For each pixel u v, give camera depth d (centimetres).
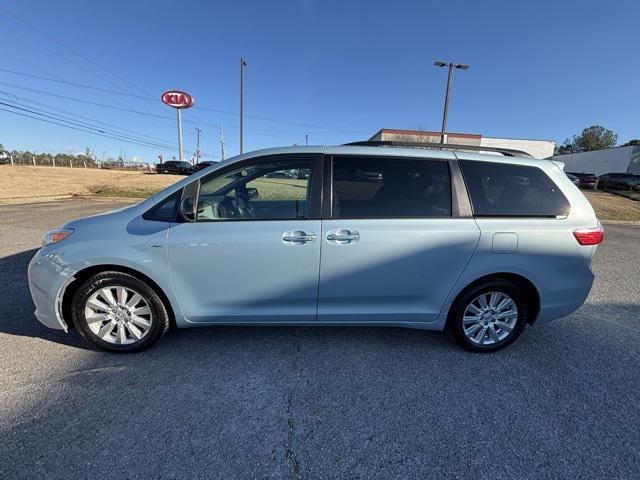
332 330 342
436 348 316
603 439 216
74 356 288
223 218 283
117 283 280
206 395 246
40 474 182
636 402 252
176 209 280
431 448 206
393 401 245
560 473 192
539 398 253
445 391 258
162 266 276
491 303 306
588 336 350
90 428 213
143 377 263
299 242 276
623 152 3575
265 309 291
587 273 307
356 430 218
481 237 287
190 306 287
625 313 414
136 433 211
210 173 288
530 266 295
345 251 279
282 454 199
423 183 291
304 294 287
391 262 284
